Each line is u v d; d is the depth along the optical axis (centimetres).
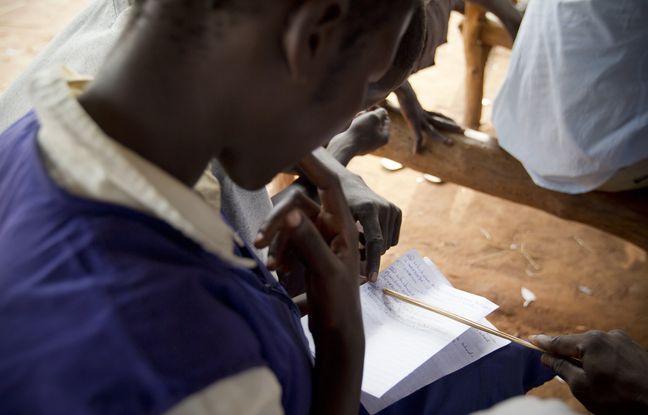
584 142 231
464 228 346
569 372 138
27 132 80
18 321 63
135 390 61
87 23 144
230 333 69
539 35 231
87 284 63
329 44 71
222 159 81
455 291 148
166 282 67
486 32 344
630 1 207
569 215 271
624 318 296
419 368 134
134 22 71
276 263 97
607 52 216
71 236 65
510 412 60
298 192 104
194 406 62
